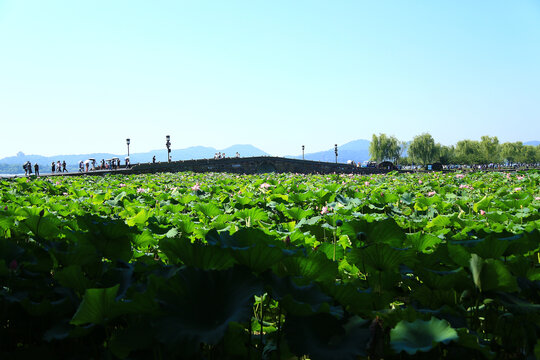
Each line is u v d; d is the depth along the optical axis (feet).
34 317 8.30
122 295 7.77
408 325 6.85
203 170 191.21
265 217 19.57
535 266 10.62
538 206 23.76
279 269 8.30
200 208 23.30
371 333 6.75
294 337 6.58
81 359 7.30
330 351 6.41
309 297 7.29
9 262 9.09
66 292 8.21
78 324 6.84
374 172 276.00
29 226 12.12
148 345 6.58
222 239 8.19
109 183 63.62
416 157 416.26
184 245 7.70
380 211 26.76
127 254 10.41
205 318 6.53
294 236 13.35
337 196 30.12
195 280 6.93
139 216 18.17
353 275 11.73
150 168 165.58
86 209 26.99
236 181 71.26
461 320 7.59
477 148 460.14
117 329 8.39
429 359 6.88
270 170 224.74
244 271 7.19
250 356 7.37
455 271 8.33
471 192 36.91
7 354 7.02
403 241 10.41
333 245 11.86
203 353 7.47
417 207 27.78
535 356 7.13
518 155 533.96
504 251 9.07
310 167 244.01
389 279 9.30
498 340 7.98
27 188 49.21
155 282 6.79
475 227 15.62
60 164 186.80
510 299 7.57
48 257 10.32
